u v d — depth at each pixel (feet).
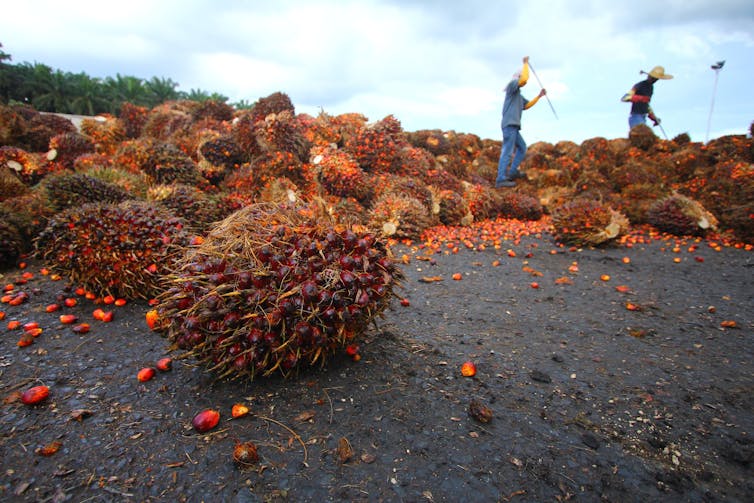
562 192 35.88
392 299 13.03
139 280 11.50
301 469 5.76
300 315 6.88
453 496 5.38
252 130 24.57
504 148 37.40
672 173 36.45
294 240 7.23
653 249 21.98
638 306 12.90
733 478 5.85
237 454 5.80
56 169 23.12
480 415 6.88
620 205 30.37
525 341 10.29
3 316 10.72
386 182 25.29
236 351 6.93
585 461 6.08
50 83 130.41
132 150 21.49
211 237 7.50
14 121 28.25
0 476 5.56
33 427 6.56
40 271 14.43
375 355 9.05
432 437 6.47
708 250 21.66
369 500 5.29
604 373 8.71
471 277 16.22
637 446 6.45
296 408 7.12
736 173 27.63
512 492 5.48
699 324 11.62
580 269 17.93
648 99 44.47
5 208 15.52
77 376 8.09
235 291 6.75
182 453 6.06
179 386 7.78
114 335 10.00
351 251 7.38
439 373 8.43
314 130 27.71
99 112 141.59
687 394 7.91
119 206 11.98
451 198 27.48
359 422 6.77
